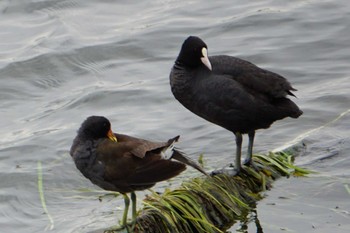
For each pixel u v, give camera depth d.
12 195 12.79
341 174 12.17
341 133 13.73
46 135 14.67
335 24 18.31
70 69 17.39
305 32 18.11
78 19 19.42
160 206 10.55
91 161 9.98
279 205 11.30
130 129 14.66
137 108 15.53
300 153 12.99
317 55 17.09
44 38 18.55
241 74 11.57
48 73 17.25
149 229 10.22
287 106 11.40
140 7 20.02
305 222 10.87
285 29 18.31
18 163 13.83
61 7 20.05
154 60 17.53
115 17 19.53
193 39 11.86
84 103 15.89
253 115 11.42
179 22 18.95
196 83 11.74
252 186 11.62
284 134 13.95
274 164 12.16
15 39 18.64
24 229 11.64
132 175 9.72
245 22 18.73
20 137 14.70
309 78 16.16
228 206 11.01
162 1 20.25
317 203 11.37
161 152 9.77
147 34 18.44
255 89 11.45
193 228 10.46
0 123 15.42
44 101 16.23
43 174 13.36
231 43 17.89
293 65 16.75
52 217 11.86
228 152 13.46
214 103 11.57
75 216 11.76
